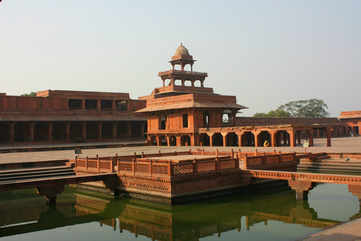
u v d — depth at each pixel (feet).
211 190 67.51
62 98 193.57
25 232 53.01
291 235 47.60
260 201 67.46
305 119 224.74
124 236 49.90
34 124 184.34
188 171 64.03
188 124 148.15
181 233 50.11
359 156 83.87
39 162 91.25
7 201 73.97
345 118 240.94
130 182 69.41
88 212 64.13
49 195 67.00
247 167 74.54
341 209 60.34
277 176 67.56
